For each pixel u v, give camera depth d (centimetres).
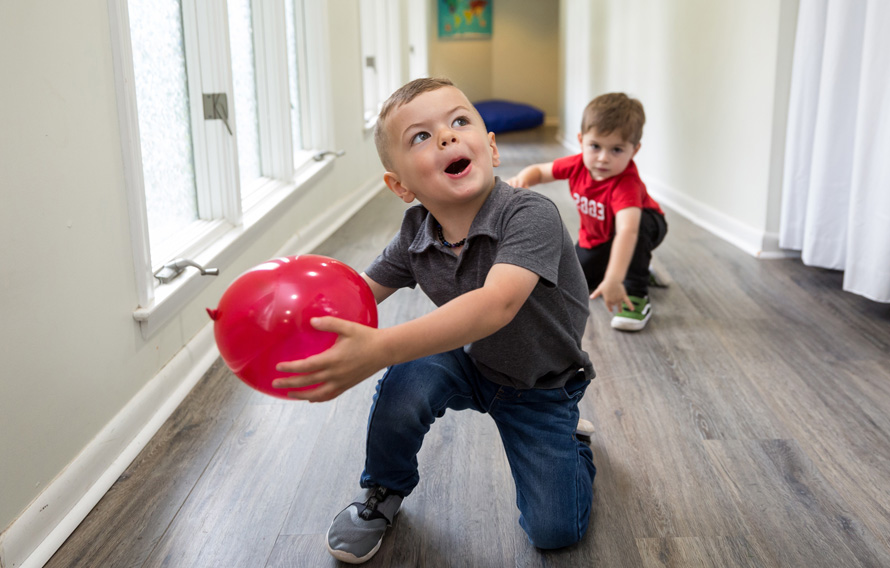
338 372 86
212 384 189
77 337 137
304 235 315
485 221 106
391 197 462
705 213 362
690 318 233
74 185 136
